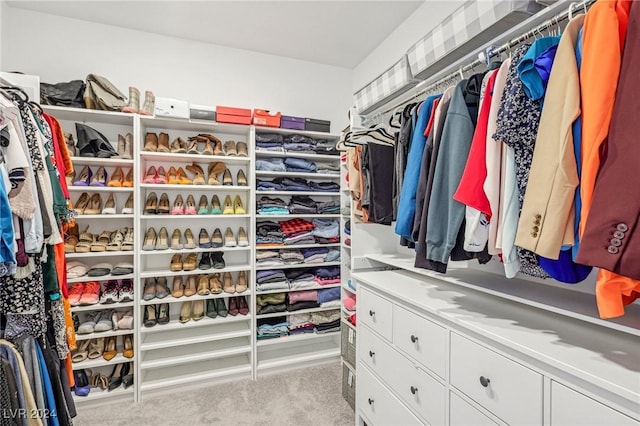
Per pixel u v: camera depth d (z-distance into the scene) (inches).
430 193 42.0
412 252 79.5
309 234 98.4
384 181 65.9
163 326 83.9
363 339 64.4
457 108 41.1
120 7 80.3
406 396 50.8
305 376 91.0
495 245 35.8
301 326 97.5
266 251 95.4
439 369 44.1
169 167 94.0
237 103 100.6
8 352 41.1
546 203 28.6
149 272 82.6
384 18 86.7
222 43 98.0
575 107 27.4
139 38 90.6
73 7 80.1
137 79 90.1
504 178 34.7
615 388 24.9
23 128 42.8
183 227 94.9
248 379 89.2
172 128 92.2
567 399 28.8
